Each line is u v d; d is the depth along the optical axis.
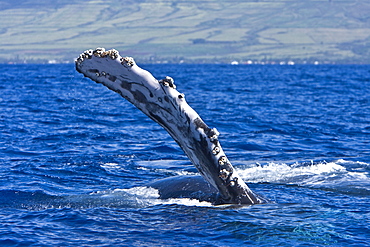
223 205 42.22
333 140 85.00
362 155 70.94
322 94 192.12
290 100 164.75
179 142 40.22
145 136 88.50
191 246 35.06
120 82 38.75
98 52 38.28
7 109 129.88
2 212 43.19
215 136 39.28
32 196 48.47
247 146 78.44
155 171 60.59
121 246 35.16
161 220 39.84
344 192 48.34
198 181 45.66
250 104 150.25
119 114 121.69
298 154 71.88
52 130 94.50
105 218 40.69
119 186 53.16
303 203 44.31
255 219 39.50
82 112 125.06
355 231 37.56
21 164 64.25
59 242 36.06
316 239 35.94
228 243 35.41
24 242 36.12
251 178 54.53
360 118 116.19
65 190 51.44
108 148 76.62
